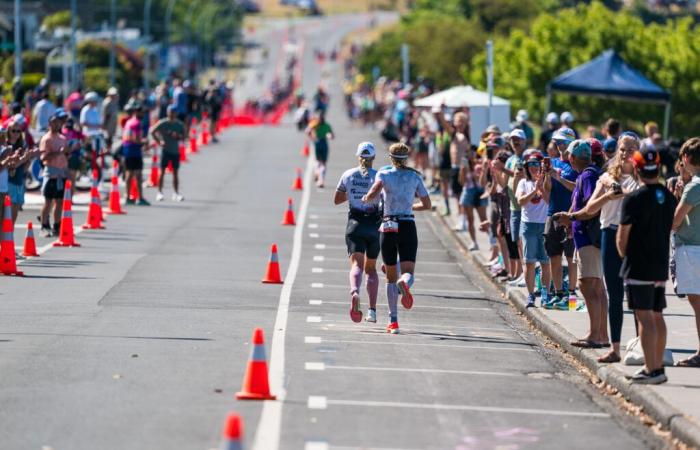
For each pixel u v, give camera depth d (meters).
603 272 30.30
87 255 49.31
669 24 180.88
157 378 27.31
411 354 31.61
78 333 32.62
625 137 29.98
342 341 32.91
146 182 80.81
